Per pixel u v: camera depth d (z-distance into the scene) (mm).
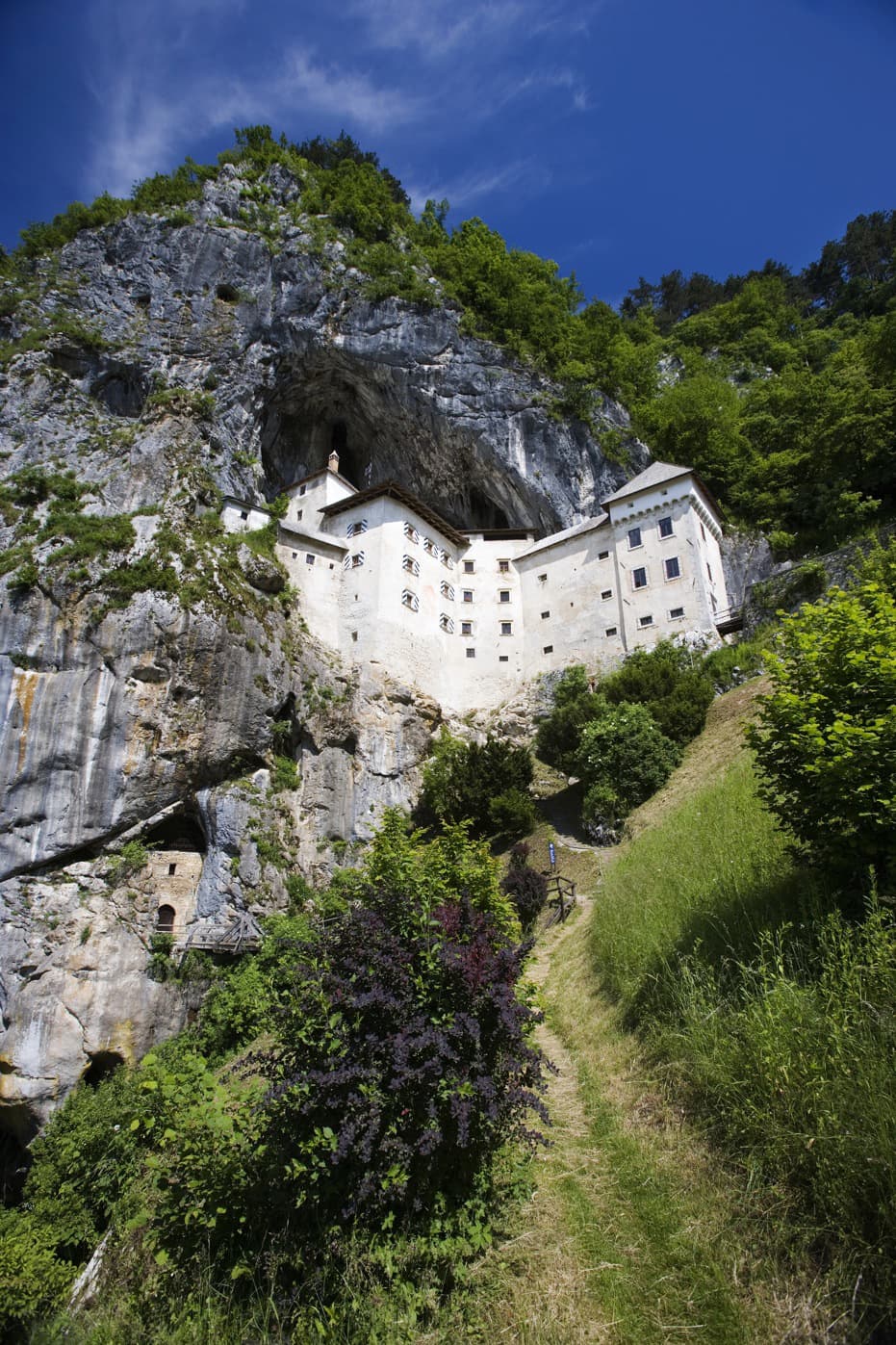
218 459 44531
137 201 54406
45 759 30328
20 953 27734
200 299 49969
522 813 28250
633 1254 5145
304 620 41625
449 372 49469
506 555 49031
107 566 33906
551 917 18750
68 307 48812
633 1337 4434
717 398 53062
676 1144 6176
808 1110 5062
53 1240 14891
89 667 31906
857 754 6402
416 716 40500
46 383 45125
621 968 9914
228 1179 5609
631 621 39812
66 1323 5980
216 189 55719
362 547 44688
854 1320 3961
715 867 9523
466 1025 5586
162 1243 5715
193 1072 6375
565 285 66875
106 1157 16328
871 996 5379
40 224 54094
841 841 6719
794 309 79812
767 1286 4441
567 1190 6152
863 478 37625
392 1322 4809
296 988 6023
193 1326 4926
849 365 43406
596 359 54969
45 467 41594
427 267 56000
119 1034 27047
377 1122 5145
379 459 54344
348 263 52625
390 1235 5305
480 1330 4793
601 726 26344
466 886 7473
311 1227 5465
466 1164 5801
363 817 36219
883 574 9617
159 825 32219
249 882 30562
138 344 48000
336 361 50500
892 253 79375
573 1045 9547
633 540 41281
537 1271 5223
